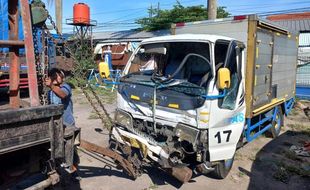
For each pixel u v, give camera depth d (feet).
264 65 19.83
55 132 8.31
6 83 21.35
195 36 15.51
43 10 10.02
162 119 14.49
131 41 67.36
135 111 15.72
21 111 7.27
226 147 14.89
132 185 15.16
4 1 15.96
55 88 12.93
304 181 16.72
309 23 54.49
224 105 14.35
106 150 12.94
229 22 18.22
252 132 20.99
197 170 14.99
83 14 53.72
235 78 15.37
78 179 15.16
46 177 9.43
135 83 15.75
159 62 17.93
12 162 8.48
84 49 51.21
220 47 15.19
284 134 26.16
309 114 34.47
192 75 15.79
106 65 16.05
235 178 16.58
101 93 44.34
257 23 17.61
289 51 25.90
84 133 23.85
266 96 21.01
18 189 10.27
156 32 73.00
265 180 16.61
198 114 13.35
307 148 21.68
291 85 27.91
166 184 15.44
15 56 10.29
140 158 16.03
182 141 14.15
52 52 32.71
